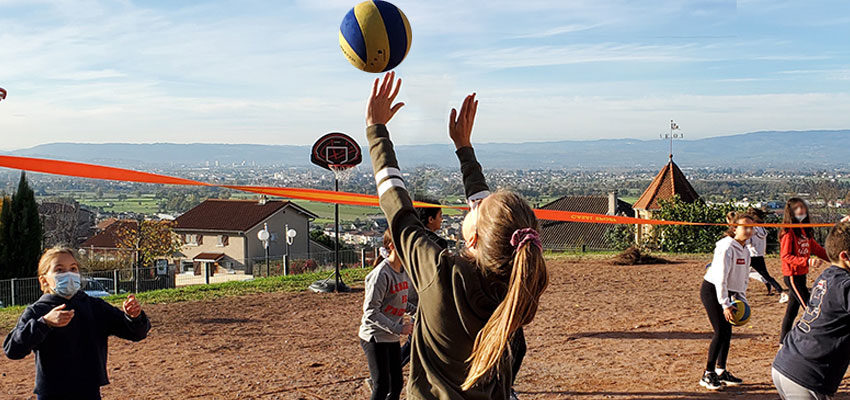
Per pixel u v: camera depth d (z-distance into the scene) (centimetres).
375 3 311
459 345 232
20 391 704
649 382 696
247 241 5878
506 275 229
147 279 2806
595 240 4103
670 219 2203
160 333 998
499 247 226
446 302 229
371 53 302
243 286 1459
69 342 391
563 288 1370
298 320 1098
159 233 4928
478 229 233
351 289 1409
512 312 213
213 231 5925
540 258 219
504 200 231
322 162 1362
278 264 2673
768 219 2019
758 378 696
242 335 984
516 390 677
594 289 1352
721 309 656
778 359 436
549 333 953
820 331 413
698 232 2162
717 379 664
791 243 794
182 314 1153
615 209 4472
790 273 799
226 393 684
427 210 505
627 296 1264
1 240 3391
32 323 373
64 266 399
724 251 643
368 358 525
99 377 407
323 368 785
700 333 936
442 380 233
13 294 1711
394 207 246
